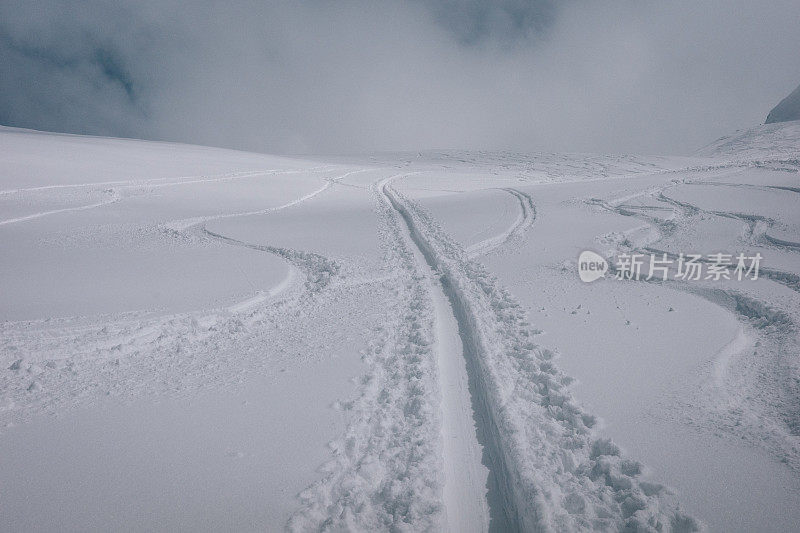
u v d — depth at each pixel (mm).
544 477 3512
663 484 3287
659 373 5055
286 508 3258
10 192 21781
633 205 16875
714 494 3242
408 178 42156
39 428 4156
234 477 3566
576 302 7668
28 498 3299
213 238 14219
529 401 4625
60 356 5492
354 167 51625
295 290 8859
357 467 3721
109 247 12469
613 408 4406
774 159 32125
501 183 40031
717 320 6629
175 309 7195
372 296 8492
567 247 11586
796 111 145375
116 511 3195
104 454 3809
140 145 49562
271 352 5941
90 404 4590
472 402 4824
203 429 4195
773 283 8047
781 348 5422
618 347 5777
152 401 4676
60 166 28688
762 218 12992
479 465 3873
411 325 6918
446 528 3127
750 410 4316
